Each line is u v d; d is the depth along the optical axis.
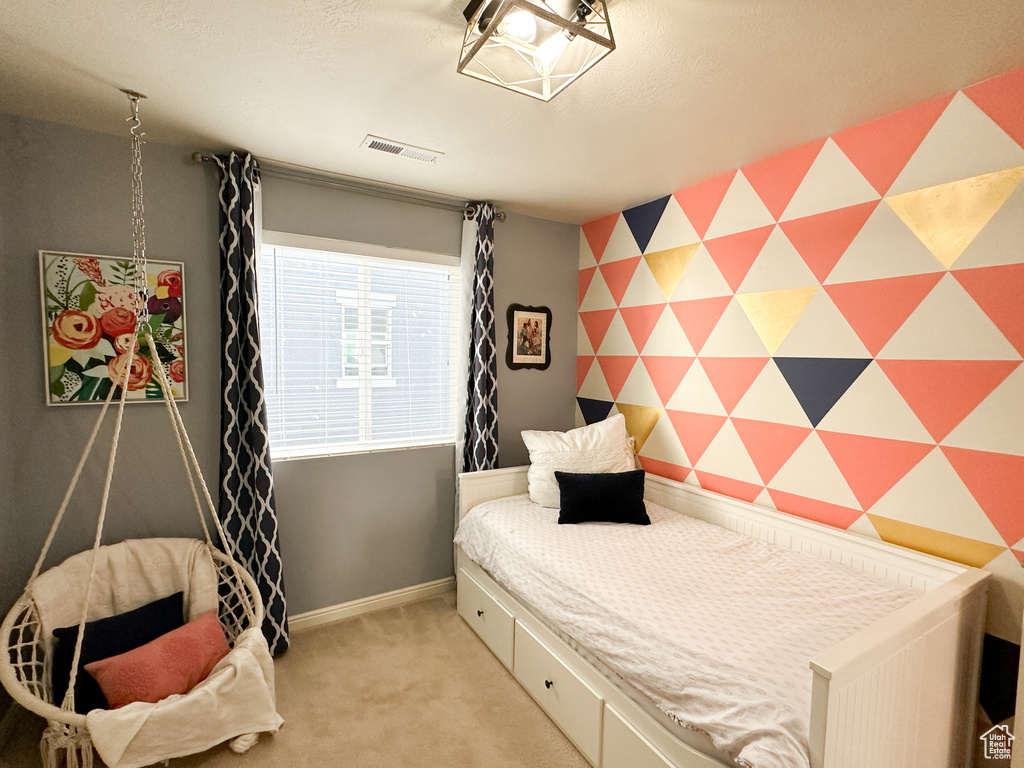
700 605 1.69
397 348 2.94
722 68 1.57
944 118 1.74
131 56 1.54
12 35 1.43
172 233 2.26
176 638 1.89
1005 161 1.61
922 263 1.81
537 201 2.98
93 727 1.51
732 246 2.48
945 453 1.77
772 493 2.34
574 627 1.82
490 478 2.95
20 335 2.00
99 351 2.13
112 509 2.20
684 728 1.43
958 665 1.58
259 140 2.16
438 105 1.84
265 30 1.41
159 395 2.25
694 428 2.72
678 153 2.26
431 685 2.22
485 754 1.84
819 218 2.12
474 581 2.65
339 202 2.65
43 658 1.88
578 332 3.54
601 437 2.87
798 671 1.33
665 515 2.63
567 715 1.90
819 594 1.76
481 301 3.00
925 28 1.37
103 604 2.05
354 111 1.89
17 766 1.73
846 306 2.04
